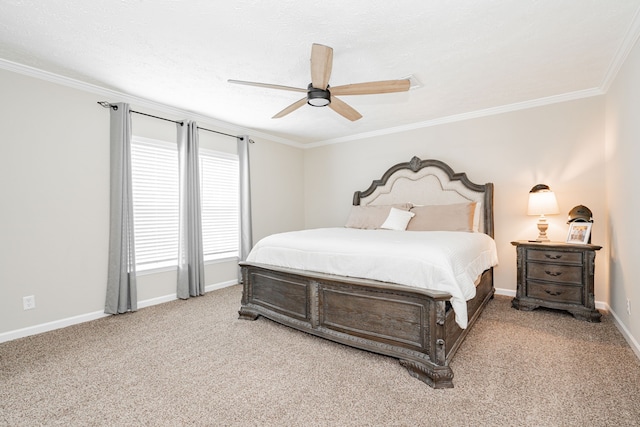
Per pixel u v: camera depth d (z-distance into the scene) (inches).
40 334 107.3
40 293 109.7
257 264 117.2
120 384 75.5
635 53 89.0
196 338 102.9
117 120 127.8
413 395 69.9
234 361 86.7
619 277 108.1
